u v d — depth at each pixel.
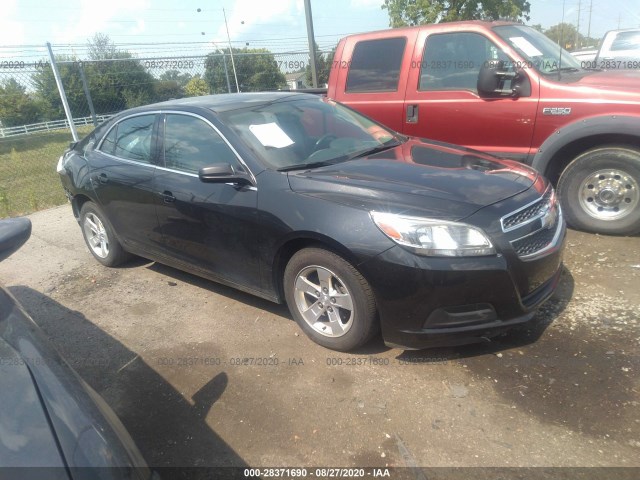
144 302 4.06
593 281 3.68
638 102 3.98
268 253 3.17
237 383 2.93
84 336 3.63
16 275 4.87
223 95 4.25
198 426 2.62
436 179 3.02
